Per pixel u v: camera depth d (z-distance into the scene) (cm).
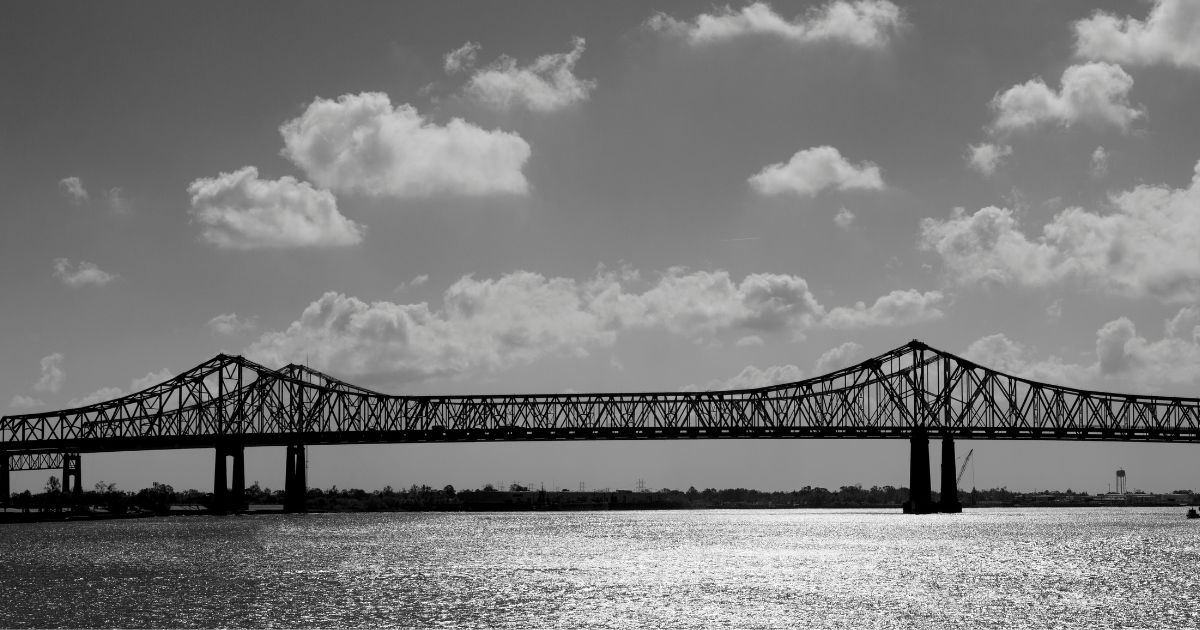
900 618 10981
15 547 19688
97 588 13212
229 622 10800
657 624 10638
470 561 16775
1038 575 14675
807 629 10388
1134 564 16275
